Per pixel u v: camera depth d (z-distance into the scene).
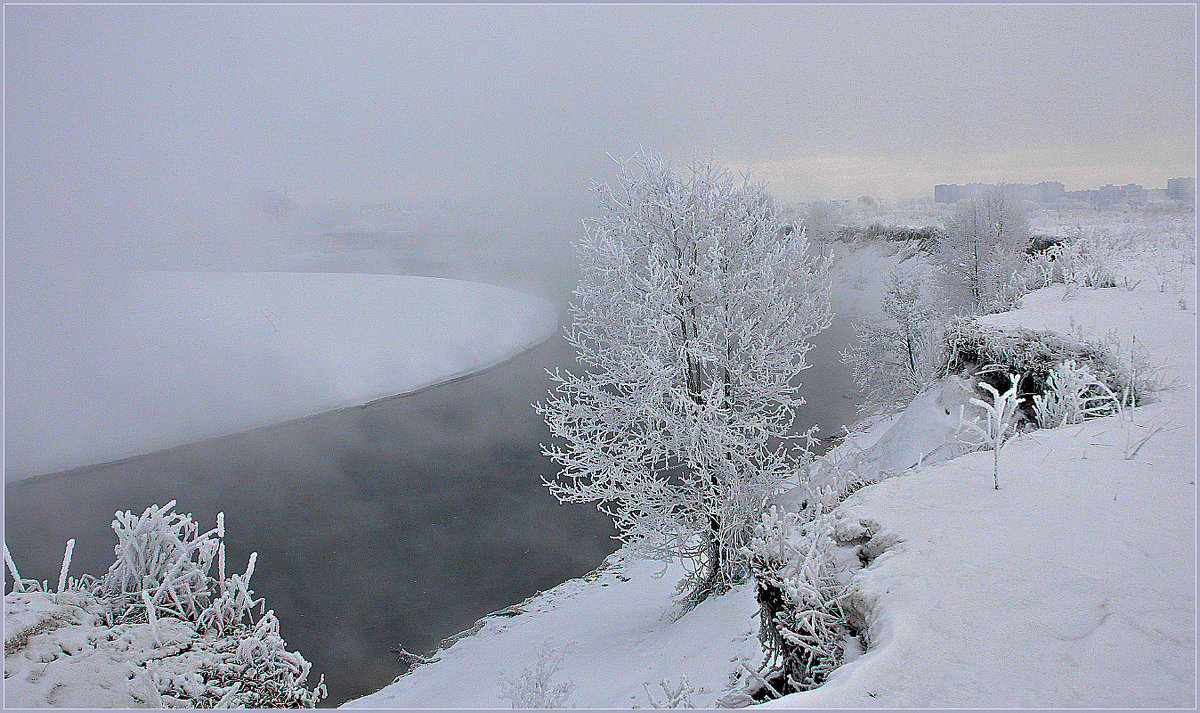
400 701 11.06
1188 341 10.30
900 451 10.89
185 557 5.84
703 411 11.20
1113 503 4.90
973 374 11.14
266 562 19.00
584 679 8.98
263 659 5.49
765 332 11.67
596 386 12.18
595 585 16.47
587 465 11.91
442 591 17.09
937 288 29.95
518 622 14.70
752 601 9.60
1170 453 5.79
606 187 12.26
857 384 27.69
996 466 5.33
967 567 4.18
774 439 23.70
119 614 5.50
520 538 20.44
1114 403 7.52
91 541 20.02
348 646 14.59
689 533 11.88
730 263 11.88
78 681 4.59
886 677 3.28
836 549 4.83
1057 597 3.80
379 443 30.83
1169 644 3.33
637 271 12.05
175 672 4.97
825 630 4.07
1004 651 3.38
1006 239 27.42
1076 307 13.63
